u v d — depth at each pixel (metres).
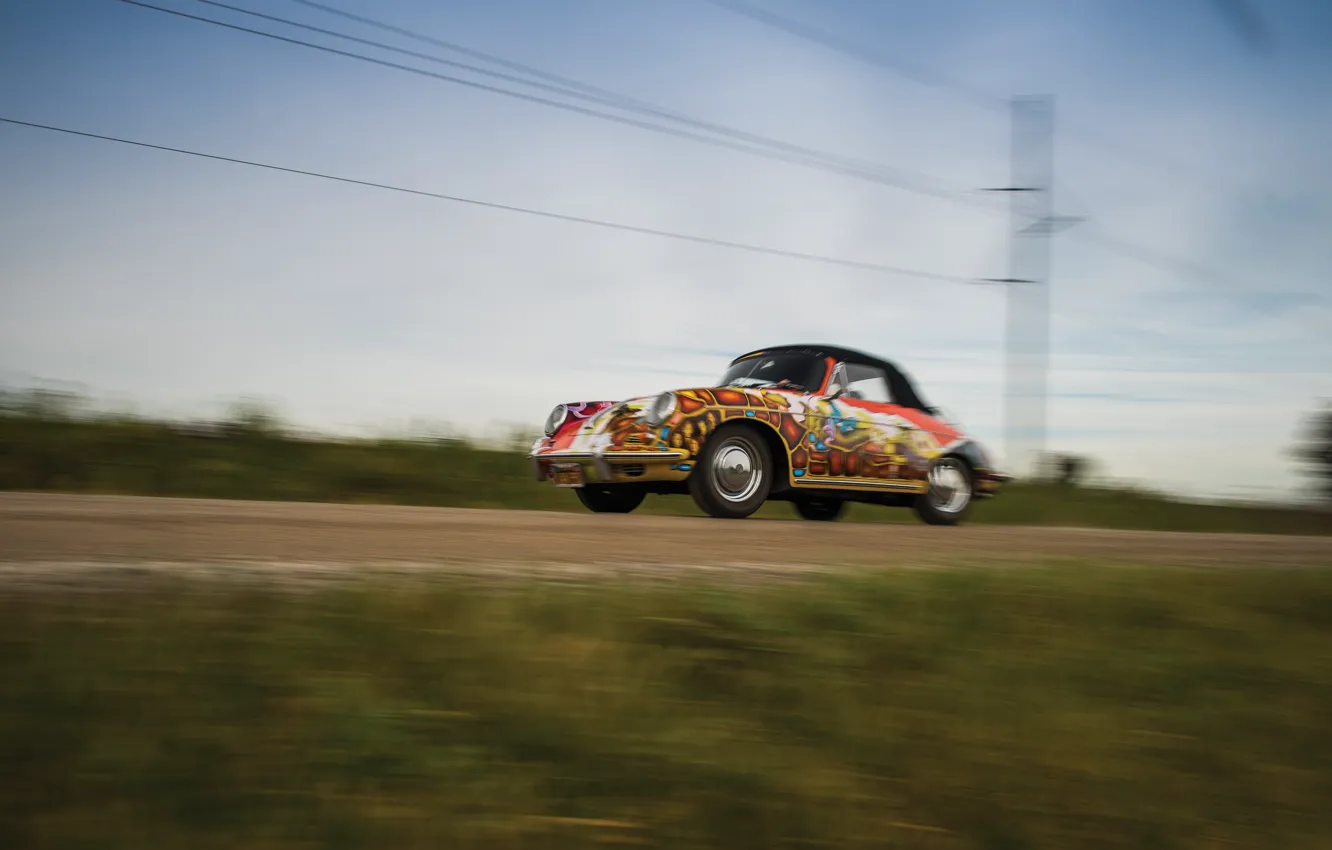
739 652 2.66
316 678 2.11
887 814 1.94
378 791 1.73
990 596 3.49
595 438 7.05
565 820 1.72
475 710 2.07
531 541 4.66
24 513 4.72
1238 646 3.38
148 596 2.57
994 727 2.39
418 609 2.62
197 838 1.54
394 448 12.16
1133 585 3.92
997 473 8.77
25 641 2.13
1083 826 2.04
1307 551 7.66
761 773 1.99
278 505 6.51
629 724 2.11
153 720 1.85
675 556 4.41
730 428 7.26
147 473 9.88
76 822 1.53
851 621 3.01
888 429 8.02
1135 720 2.59
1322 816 2.26
